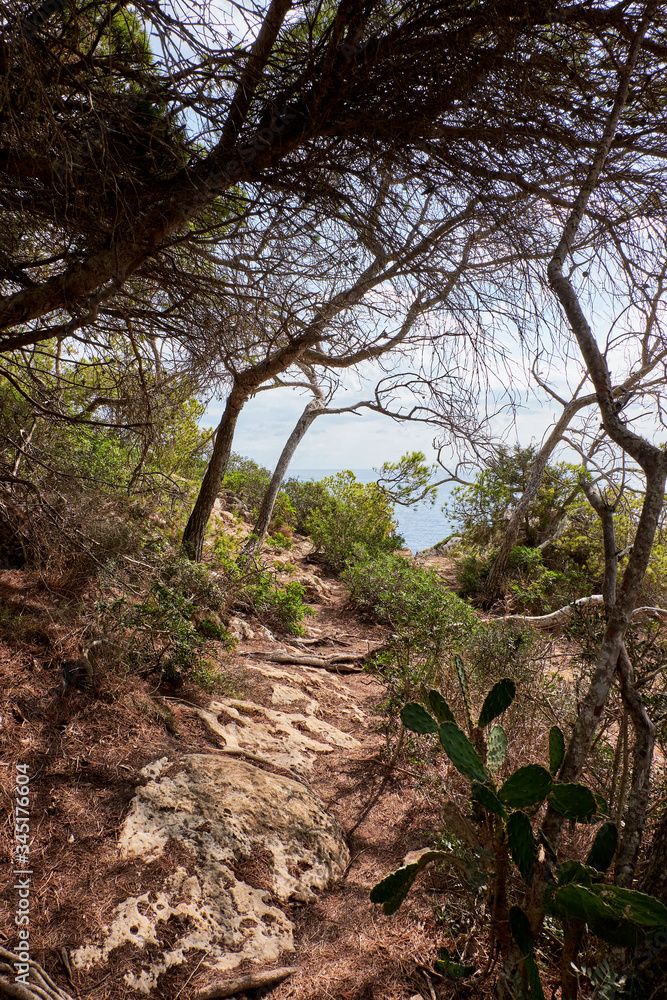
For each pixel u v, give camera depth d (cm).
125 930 245
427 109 258
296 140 271
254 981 241
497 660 421
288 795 361
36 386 479
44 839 274
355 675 688
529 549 1128
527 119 258
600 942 225
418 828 368
